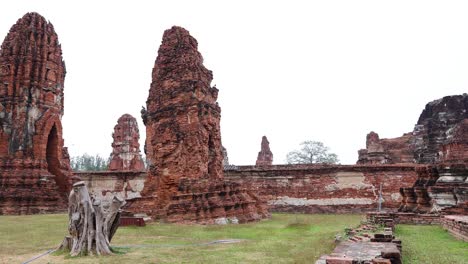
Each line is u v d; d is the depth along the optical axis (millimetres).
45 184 29031
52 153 32156
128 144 53344
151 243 12789
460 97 39406
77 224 10391
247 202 23250
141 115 26938
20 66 30891
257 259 9688
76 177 33438
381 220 17953
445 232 16344
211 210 20594
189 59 23859
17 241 12883
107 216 11031
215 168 24438
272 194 34844
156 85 24625
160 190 22078
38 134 30266
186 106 22844
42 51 32031
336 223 21297
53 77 32344
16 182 27953
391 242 10172
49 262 9258
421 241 13406
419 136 42844
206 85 24609
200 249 11367
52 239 13359
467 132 24344
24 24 32062
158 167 22562
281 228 17984
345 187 33562
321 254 10148
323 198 33719
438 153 38406
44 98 31422
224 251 10977
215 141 25062
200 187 21016
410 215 20359
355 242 10180
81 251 10156
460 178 20906
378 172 33250
